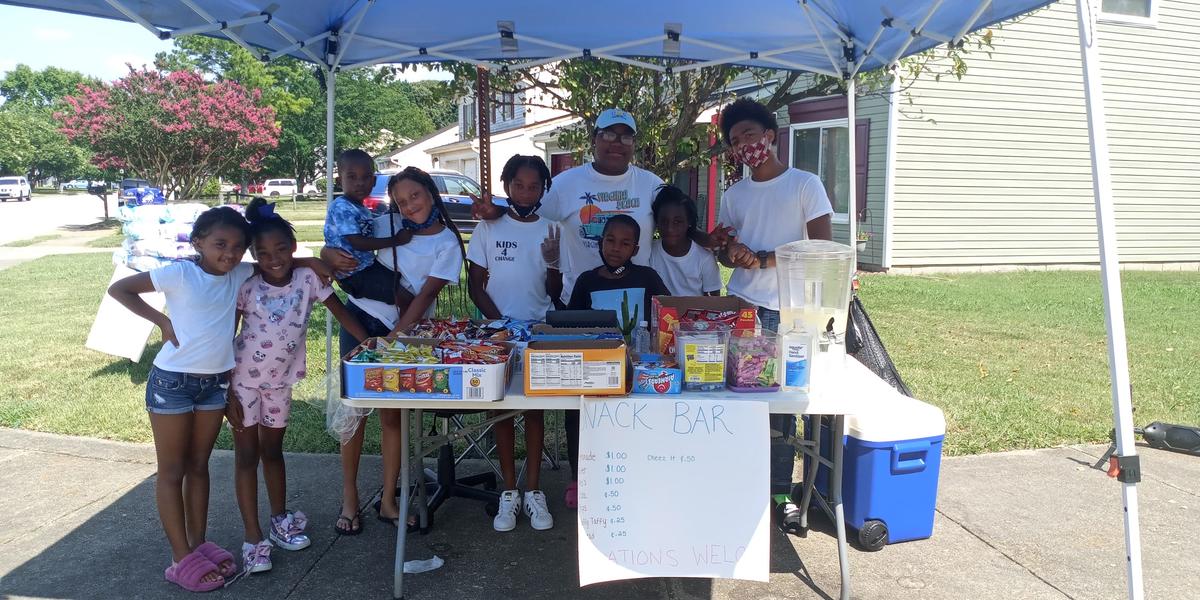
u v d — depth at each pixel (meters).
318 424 4.85
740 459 2.64
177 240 5.14
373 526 3.52
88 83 22.09
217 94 21.97
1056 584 3.04
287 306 3.05
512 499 3.49
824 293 2.89
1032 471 4.16
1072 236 12.03
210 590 2.95
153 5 3.20
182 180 22.56
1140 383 5.70
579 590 3.01
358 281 3.32
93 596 2.91
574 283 3.63
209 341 2.84
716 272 3.76
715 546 2.62
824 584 3.06
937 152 11.12
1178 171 12.34
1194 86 12.09
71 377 5.84
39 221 26.33
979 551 3.30
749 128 3.44
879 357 3.86
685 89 6.02
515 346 2.97
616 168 3.64
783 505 3.56
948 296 9.28
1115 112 11.81
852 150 4.07
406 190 3.23
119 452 4.35
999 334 7.29
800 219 3.48
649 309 3.43
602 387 2.62
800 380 2.74
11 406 5.09
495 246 3.50
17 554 3.22
